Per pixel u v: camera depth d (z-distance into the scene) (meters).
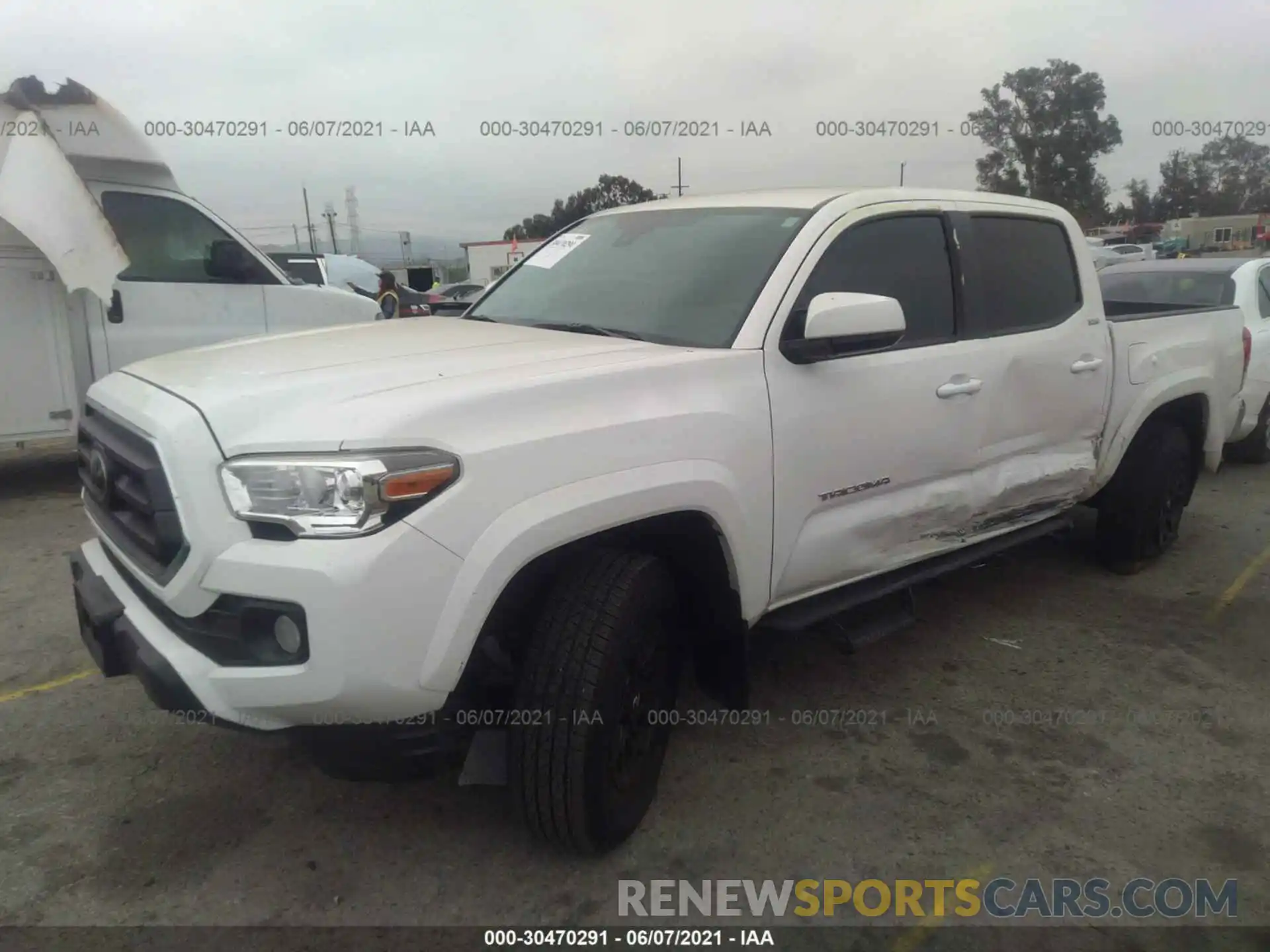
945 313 3.72
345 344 3.01
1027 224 4.23
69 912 2.51
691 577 2.99
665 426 2.66
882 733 3.50
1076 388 4.27
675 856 2.79
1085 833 2.95
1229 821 3.02
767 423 2.94
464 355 2.76
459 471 2.25
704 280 3.28
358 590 2.11
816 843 2.87
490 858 2.77
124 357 7.02
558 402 2.47
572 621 2.53
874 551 3.44
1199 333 5.18
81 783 3.09
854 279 3.38
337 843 2.82
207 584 2.21
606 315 3.37
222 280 7.45
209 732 3.40
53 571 5.09
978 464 3.82
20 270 6.58
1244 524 6.17
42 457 8.34
